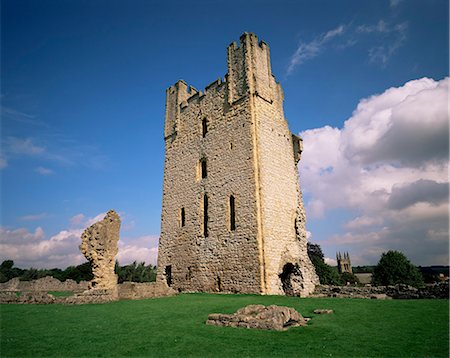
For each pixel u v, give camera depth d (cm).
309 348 826
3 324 1155
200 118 3059
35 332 1024
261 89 2730
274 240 2384
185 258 2786
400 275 4225
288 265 2534
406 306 1472
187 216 2895
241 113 2656
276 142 2748
